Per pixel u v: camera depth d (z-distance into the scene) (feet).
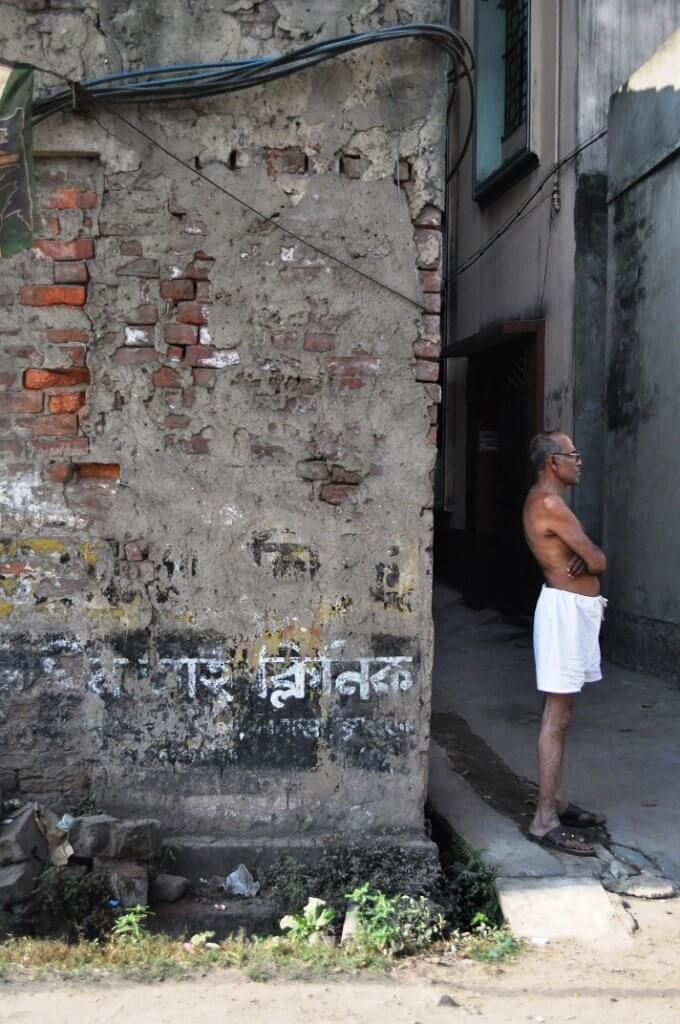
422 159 15.14
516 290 37.81
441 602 42.19
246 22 14.94
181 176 15.01
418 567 15.26
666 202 26.96
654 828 17.04
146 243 15.03
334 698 15.17
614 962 12.96
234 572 15.15
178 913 13.99
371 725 15.20
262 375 15.14
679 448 26.05
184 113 14.97
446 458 47.42
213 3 14.90
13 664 15.11
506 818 16.80
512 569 37.93
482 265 42.42
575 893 14.39
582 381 31.50
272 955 12.84
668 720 23.38
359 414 15.23
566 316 32.37
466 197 44.88
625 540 29.40
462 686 27.78
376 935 13.08
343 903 13.89
